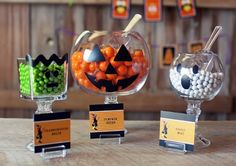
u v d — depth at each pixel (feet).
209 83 3.29
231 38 7.00
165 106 6.95
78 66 3.48
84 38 3.52
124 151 3.21
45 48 6.95
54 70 3.18
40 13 6.88
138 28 6.89
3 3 6.81
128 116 7.06
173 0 6.75
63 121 3.09
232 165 2.90
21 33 6.89
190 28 6.95
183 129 3.19
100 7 6.86
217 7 6.81
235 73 7.02
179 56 3.47
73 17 6.89
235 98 7.01
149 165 2.88
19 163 2.91
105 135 3.45
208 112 7.03
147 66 3.62
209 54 3.39
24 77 3.28
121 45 3.40
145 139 3.58
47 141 3.04
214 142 3.50
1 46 6.90
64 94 3.31
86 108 6.91
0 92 6.91
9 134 3.73
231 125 4.20
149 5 6.75
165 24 6.91
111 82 3.44
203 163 2.93
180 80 3.35
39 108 3.34
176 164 2.91
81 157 3.06
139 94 6.91
